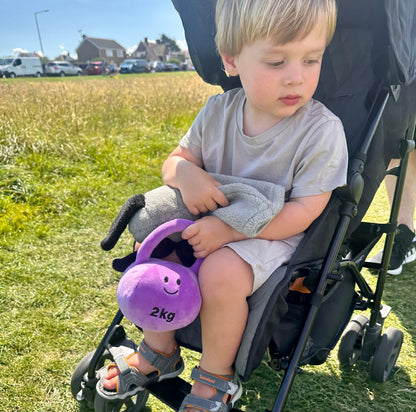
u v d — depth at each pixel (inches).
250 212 49.8
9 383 75.4
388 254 69.7
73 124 233.5
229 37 53.7
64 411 69.9
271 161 56.2
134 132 260.5
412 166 95.1
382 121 60.9
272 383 77.0
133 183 177.6
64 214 145.9
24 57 1423.5
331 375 78.2
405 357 82.4
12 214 139.6
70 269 114.0
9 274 109.3
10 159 181.6
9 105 265.6
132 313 47.9
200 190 55.2
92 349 85.0
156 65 1940.2
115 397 57.3
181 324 48.0
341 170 52.6
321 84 65.9
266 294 49.0
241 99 61.3
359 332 76.7
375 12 59.1
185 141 66.1
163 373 58.2
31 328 90.0
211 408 48.8
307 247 51.8
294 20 47.7
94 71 1660.9
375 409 70.8
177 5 62.5
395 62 56.1
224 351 49.6
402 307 97.6
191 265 54.4
